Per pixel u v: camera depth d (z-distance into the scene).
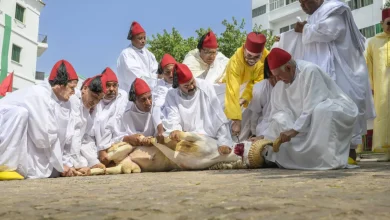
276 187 2.60
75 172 5.35
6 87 13.23
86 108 5.98
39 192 2.79
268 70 5.73
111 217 1.55
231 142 5.86
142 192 2.54
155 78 7.99
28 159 5.05
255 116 6.46
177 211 1.65
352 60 6.20
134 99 6.08
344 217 1.43
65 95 5.43
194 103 6.07
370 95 6.21
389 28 7.88
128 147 5.86
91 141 6.04
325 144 4.86
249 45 6.12
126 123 6.24
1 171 4.73
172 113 6.05
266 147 5.59
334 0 6.11
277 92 5.62
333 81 5.36
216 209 1.68
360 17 26.25
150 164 5.89
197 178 3.80
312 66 5.22
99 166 5.67
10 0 23.58
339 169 4.79
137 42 8.09
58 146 5.25
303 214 1.49
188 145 5.80
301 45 6.39
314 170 4.83
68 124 5.56
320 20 5.91
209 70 7.32
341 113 4.93
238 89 6.20
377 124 7.95
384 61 7.90
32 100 5.12
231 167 5.74
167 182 3.40
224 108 6.30
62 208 1.84
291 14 31.52
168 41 21.77
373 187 2.46
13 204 2.04
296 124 5.03
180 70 5.92
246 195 2.17
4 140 4.76
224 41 21.77
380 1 25.17
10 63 23.75
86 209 1.79
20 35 24.47
